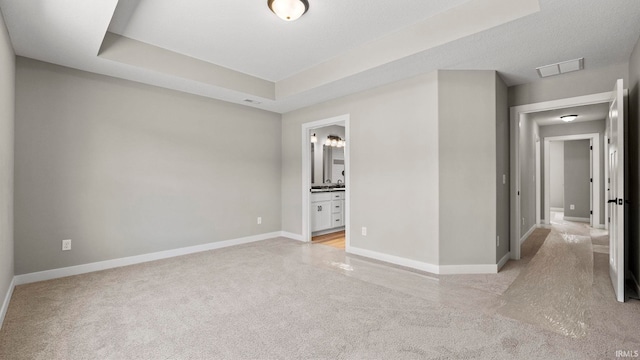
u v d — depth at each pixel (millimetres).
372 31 2881
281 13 2354
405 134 3506
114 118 3416
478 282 2928
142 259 3629
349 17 2607
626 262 2887
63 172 3086
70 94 3121
